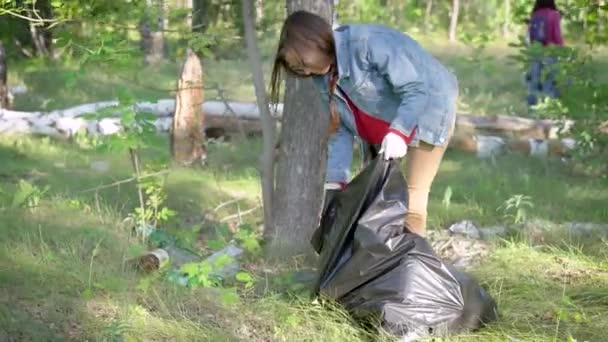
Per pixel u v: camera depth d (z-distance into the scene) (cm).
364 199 515
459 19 2167
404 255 514
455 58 1673
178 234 657
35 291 542
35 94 1305
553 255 661
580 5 891
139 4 703
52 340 482
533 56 965
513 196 831
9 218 664
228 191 863
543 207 816
